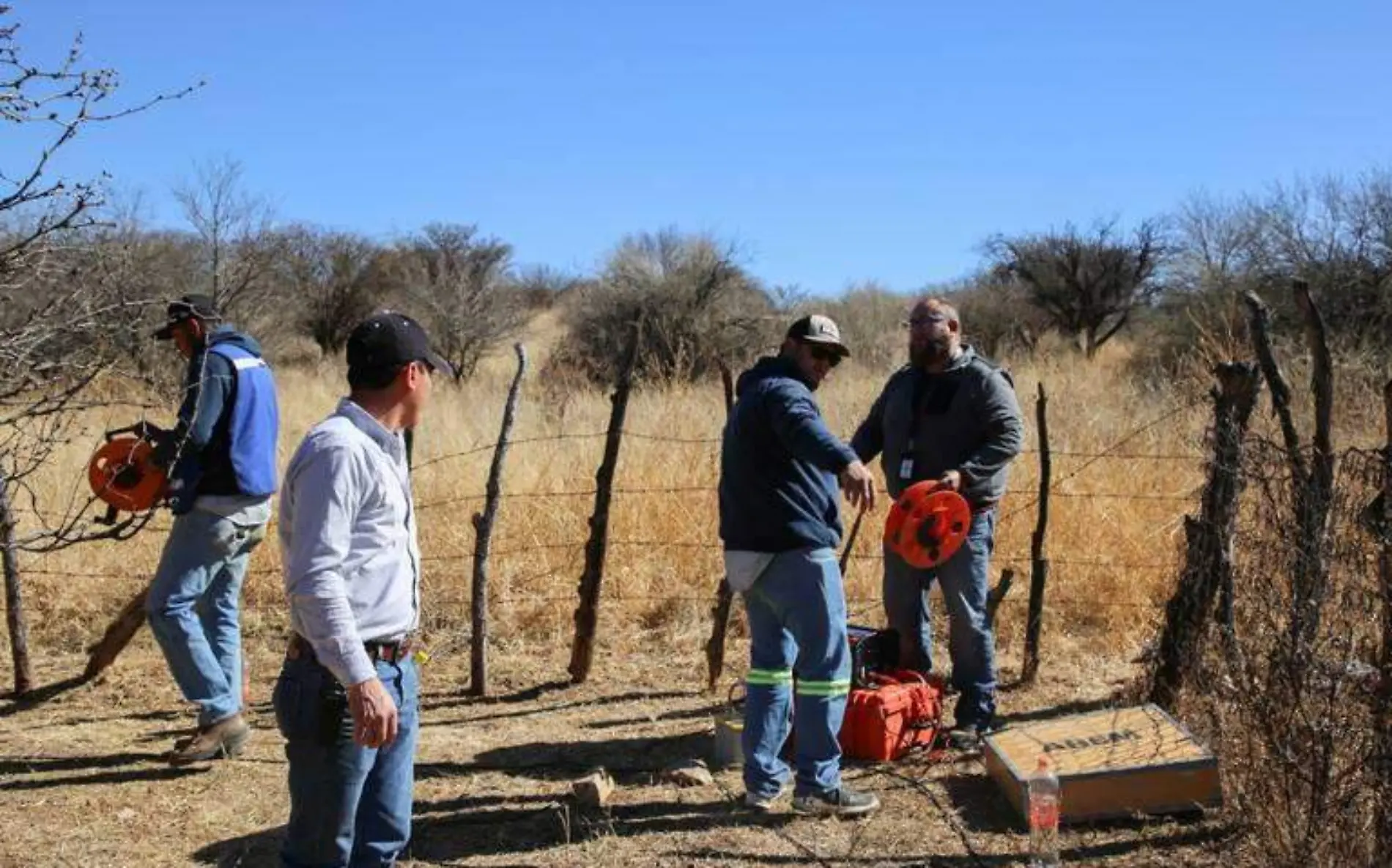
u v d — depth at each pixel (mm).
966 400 5961
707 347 23547
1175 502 9031
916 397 6109
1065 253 30922
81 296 4523
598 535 7324
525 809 5406
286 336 28203
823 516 5133
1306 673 4461
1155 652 6297
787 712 5297
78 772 5828
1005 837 5027
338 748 3531
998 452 5902
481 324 28156
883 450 6316
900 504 5695
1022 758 5305
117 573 8922
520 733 6496
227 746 5957
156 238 19672
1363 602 4488
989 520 6039
